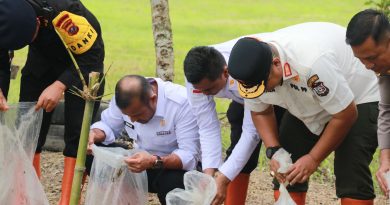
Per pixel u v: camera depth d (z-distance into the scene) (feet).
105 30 97.19
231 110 30.42
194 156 28.35
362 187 25.58
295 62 23.43
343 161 25.72
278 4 125.39
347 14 112.16
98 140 29.01
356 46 21.98
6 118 26.63
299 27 25.23
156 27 43.70
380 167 24.38
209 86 25.63
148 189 29.17
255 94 23.00
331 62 23.58
